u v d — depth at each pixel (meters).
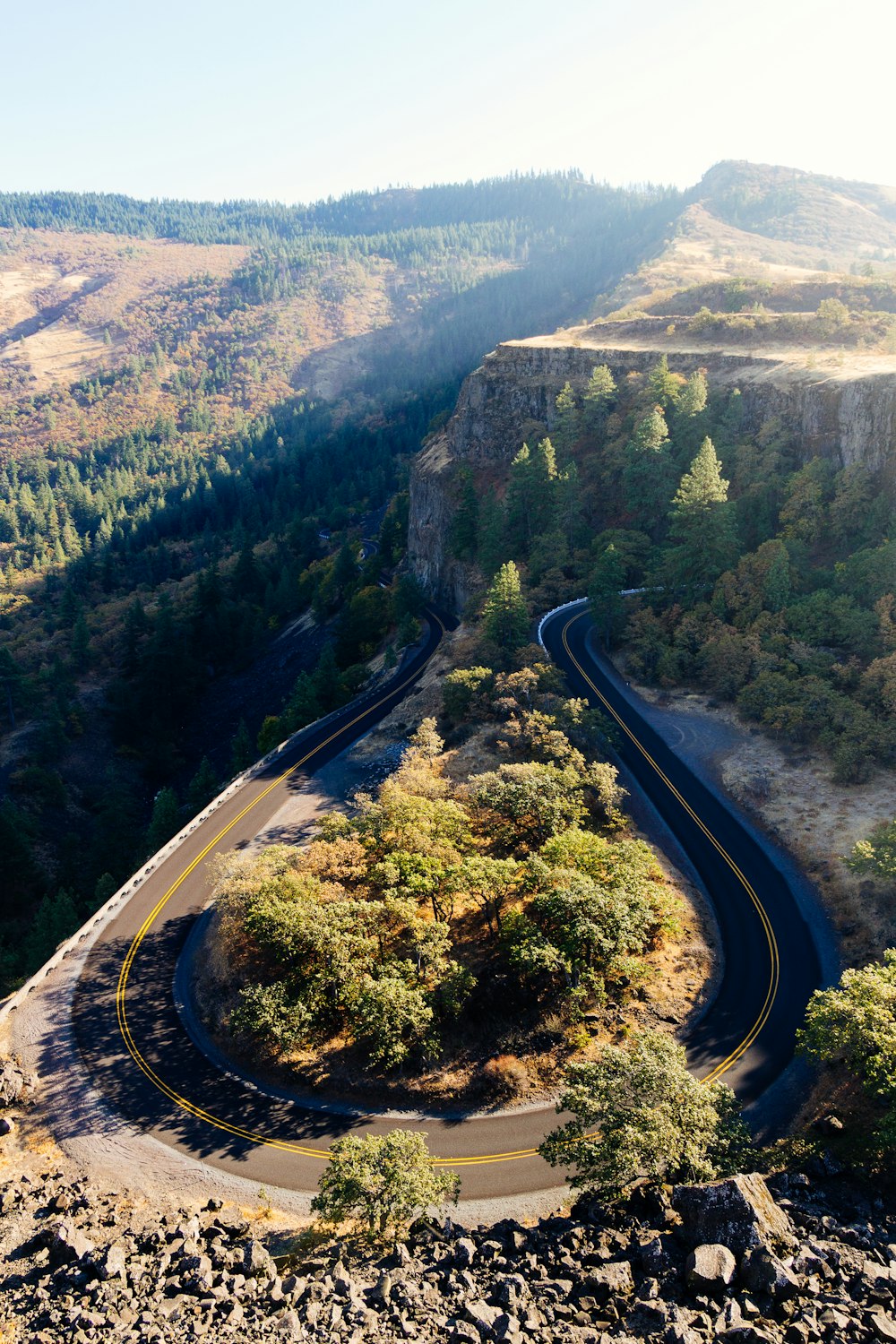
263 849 64.38
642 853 50.94
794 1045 42.97
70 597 183.62
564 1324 24.73
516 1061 42.44
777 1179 31.67
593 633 92.81
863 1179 31.44
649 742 72.56
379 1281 28.31
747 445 96.56
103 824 101.75
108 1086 43.69
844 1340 22.20
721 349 120.94
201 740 135.62
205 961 52.50
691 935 50.72
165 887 61.00
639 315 159.00
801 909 52.84
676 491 98.69
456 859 51.38
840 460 90.69
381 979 43.19
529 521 109.75
